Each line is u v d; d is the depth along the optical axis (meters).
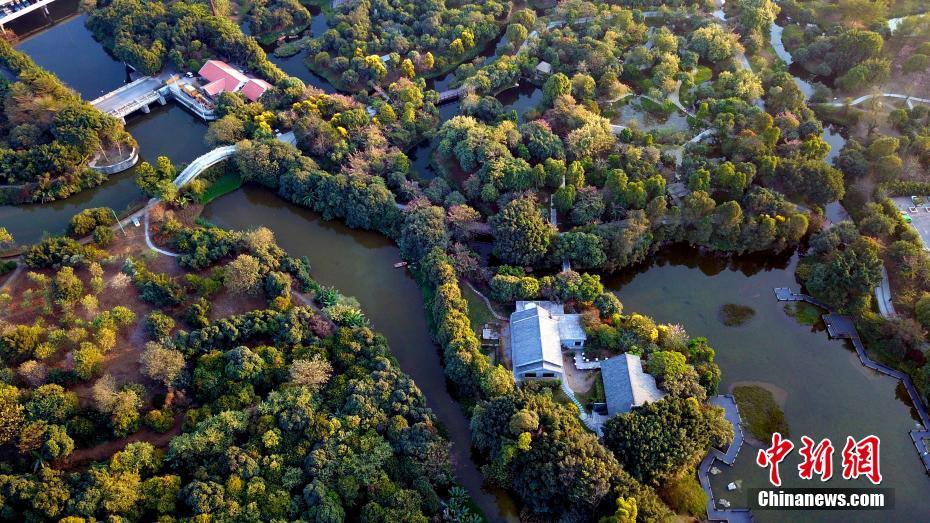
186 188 191.88
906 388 146.12
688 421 127.62
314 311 158.00
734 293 169.62
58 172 196.25
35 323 152.00
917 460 135.62
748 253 175.88
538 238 166.50
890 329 149.00
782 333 158.62
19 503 117.56
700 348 147.00
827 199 176.25
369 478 124.19
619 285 172.38
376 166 192.12
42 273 166.38
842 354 153.62
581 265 170.38
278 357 144.62
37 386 136.00
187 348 145.75
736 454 135.62
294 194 192.25
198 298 160.88
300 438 130.62
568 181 182.00
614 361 142.25
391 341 161.00
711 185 182.38
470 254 170.25
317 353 145.88
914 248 159.62
